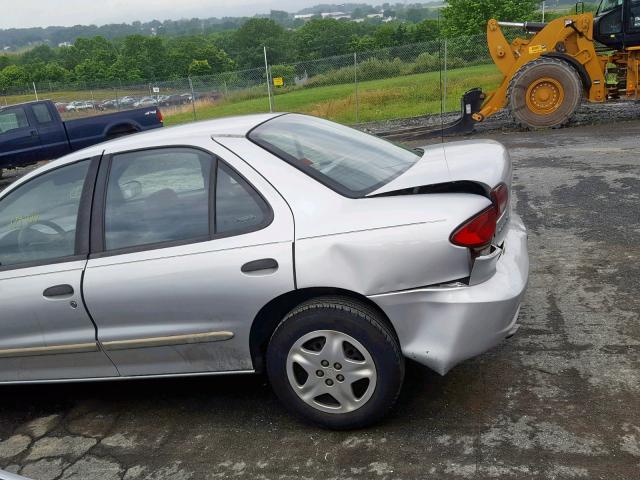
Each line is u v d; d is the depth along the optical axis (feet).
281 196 10.34
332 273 9.79
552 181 25.89
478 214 9.65
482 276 9.81
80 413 12.39
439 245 9.53
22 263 11.64
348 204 10.19
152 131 12.24
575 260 16.97
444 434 10.19
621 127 39.37
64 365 11.72
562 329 13.16
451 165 11.09
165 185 11.07
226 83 77.61
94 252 11.21
